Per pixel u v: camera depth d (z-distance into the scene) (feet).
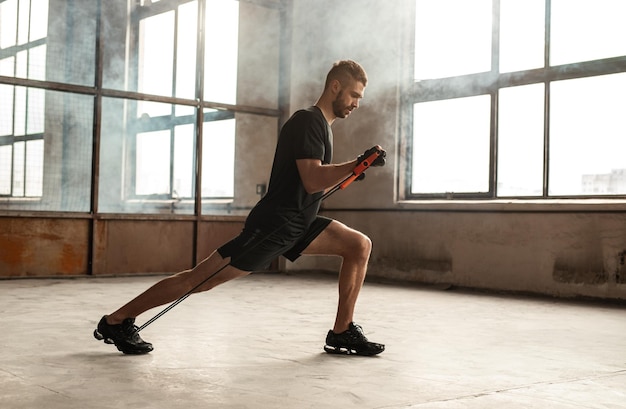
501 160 24.34
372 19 27.81
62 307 17.20
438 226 25.72
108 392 8.68
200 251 27.71
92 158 25.46
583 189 22.31
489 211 24.18
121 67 28.43
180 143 28.02
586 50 22.25
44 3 27.02
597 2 21.97
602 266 21.45
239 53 28.81
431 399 8.70
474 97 25.05
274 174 11.17
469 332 14.73
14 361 10.53
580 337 14.34
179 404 8.17
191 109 27.71
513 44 24.02
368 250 11.73
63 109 27.14
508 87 24.13
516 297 22.26
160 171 28.43
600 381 10.03
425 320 16.44
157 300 11.02
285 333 13.88
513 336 14.30
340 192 29.14
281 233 10.94
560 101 22.84
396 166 27.09
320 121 11.10
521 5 23.81
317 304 18.93
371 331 14.57
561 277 22.35
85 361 10.62
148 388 8.95
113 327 11.11
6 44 26.25
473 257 24.64
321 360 11.14
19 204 26.09
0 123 25.76
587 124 22.21
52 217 24.61
